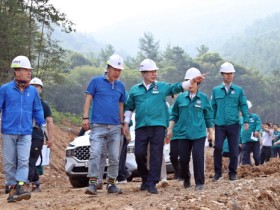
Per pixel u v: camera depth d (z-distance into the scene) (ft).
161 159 27.66
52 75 100.37
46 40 99.04
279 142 62.13
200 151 28.32
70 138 88.17
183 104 28.86
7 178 25.71
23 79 25.75
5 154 25.66
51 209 23.07
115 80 28.32
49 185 44.29
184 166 29.68
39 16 93.71
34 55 94.38
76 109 252.42
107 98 27.99
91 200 24.95
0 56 81.46
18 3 86.48
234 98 34.27
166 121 28.17
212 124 29.45
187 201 22.68
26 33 86.43
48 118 31.07
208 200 22.91
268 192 26.02
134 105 28.78
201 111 28.86
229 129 34.12
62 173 59.31
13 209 23.52
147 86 28.25
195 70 29.58
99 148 27.86
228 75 34.22
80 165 37.40
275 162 40.37
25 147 25.63
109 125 27.96
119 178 35.96
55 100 242.99
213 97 34.73
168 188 30.94
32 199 27.14
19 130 25.49
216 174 34.58
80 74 309.63
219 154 34.42
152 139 27.71
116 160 28.35
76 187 38.75
